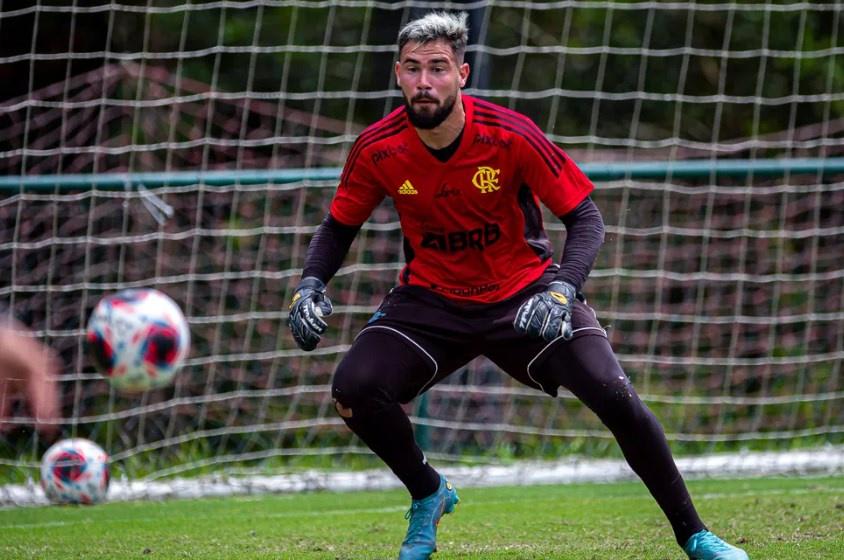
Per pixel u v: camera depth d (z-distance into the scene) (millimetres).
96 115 36625
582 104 43781
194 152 38562
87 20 38406
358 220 14469
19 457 29047
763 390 33094
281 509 22719
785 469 27078
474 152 13398
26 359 7684
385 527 19469
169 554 16812
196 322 29266
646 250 37656
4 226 31750
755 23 43219
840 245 38000
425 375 14047
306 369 34406
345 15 41375
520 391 33031
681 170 27375
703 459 28234
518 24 43281
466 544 17000
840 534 16641
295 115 40219
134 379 15594
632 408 12953
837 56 43031
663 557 15164
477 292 14062
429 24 13023
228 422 33906
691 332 37969
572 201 13602
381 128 13773
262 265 35125
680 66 43812
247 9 40656
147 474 29172
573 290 13133
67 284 32688
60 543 18219
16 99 36812
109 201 32062
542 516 20219
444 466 28719
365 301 34500
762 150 43125
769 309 38031
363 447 31875
